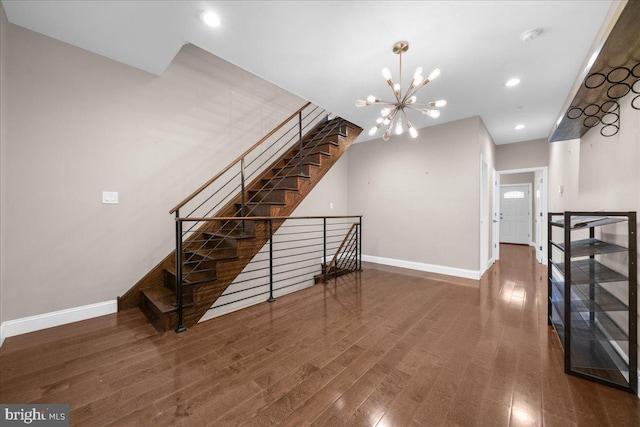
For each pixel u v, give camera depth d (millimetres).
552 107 3629
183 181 3240
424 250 4500
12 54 2164
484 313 2682
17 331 2209
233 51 2377
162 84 3047
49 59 2326
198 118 3373
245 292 4113
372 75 2785
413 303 2961
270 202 3326
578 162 2959
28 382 1623
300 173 3512
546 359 1862
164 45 2385
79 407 1424
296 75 2787
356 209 5551
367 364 1812
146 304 2762
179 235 2338
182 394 1522
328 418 1349
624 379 1591
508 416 1359
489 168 4848
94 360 1860
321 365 1801
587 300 1850
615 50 1404
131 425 1308
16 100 2189
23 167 2227
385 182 5055
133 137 2830
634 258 1556
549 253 2467
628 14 1171
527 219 7914
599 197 2248
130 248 2826
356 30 2086
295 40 2217
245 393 1528
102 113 2621
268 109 4230
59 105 2387
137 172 2861
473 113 3844
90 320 2518
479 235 3955
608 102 1906
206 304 2541
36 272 2303
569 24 2010
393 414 1375
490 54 2406
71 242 2471
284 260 4707
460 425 1304
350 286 3598
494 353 1943
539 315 2627
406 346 2047
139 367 1779
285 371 1735
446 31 2098
